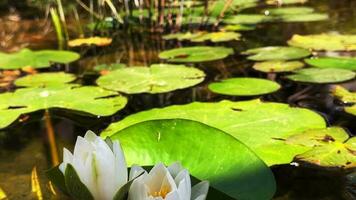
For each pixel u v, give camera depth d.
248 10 2.36
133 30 2.15
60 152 1.21
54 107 1.38
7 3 2.67
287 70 1.53
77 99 1.41
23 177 1.14
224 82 1.47
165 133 1.13
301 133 1.18
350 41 1.76
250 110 1.28
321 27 1.98
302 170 1.10
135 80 1.51
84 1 2.48
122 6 2.22
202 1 2.56
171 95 1.43
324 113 1.28
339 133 1.18
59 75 1.60
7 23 2.38
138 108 1.37
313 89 1.41
